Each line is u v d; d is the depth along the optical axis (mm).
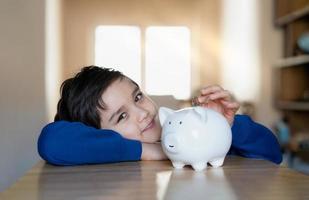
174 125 638
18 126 1687
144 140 831
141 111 828
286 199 447
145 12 4414
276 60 2750
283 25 2730
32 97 1857
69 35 4242
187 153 627
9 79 1604
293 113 2645
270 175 592
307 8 2191
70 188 518
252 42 3084
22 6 1750
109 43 4340
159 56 4441
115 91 809
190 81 4434
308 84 2629
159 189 506
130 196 471
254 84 3021
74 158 702
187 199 452
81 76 845
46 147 702
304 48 2326
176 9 4422
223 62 4113
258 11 2932
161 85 4430
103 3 4332
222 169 651
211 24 4359
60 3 3471
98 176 604
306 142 2215
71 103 826
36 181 567
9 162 1581
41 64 2016
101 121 812
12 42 1645
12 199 464
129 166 702
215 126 640
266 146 828
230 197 458
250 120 849
